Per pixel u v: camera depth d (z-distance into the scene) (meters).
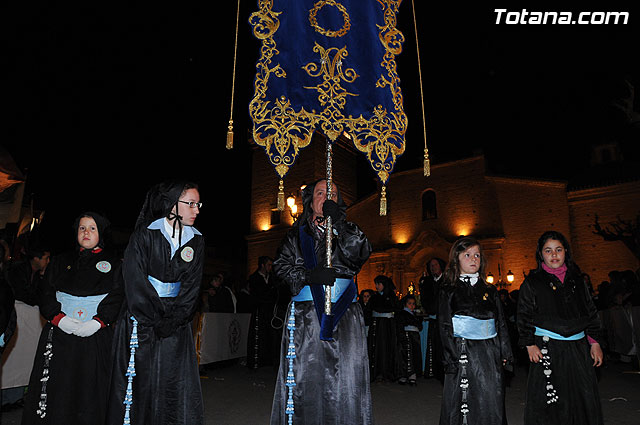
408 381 8.10
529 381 3.93
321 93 3.68
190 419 3.00
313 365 3.12
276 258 3.39
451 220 24.22
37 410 3.27
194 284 3.12
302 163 27.03
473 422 3.73
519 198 23.00
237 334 10.20
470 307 3.92
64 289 3.49
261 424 5.00
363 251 3.30
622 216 20.69
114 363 2.94
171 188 3.16
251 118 3.54
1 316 3.59
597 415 3.70
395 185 26.09
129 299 2.90
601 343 3.93
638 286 9.39
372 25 3.98
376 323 8.44
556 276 4.03
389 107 3.88
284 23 3.74
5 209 9.26
